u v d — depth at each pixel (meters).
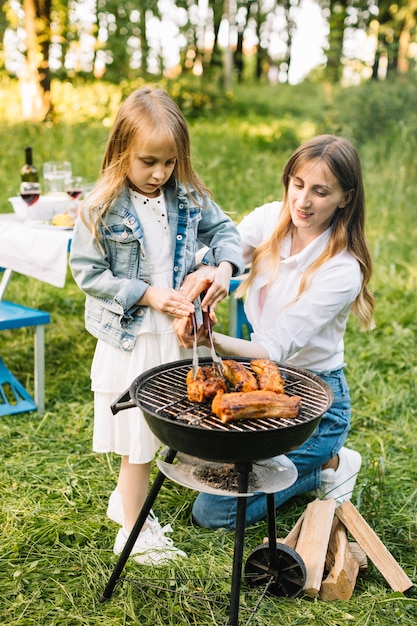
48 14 11.93
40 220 4.09
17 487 3.10
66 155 8.99
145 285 2.39
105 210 2.39
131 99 2.29
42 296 5.71
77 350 4.78
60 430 3.71
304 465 2.81
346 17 11.76
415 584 2.52
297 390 2.19
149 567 2.49
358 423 3.87
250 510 2.81
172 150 2.26
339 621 2.28
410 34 11.45
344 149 2.57
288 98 19.20
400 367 4.57
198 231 2.73
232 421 1.94
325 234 2.74
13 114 12.11
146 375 2.21
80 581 2.46
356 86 11.25
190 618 2.29
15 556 2.59
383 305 5.53
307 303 2.62
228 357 2.37
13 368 4.47
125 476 2.56
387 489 3.16
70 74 15.15
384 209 7.44
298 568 2.37
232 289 4.09
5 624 2.24
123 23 14.66
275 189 8.07
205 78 17.50
